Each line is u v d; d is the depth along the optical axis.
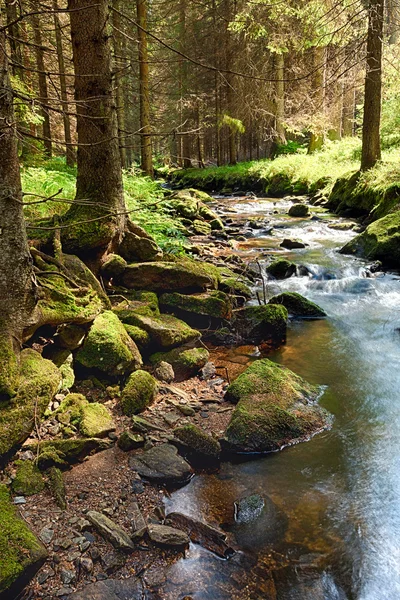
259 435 4.32
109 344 4.84
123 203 6.68
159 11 25.50
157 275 6.54
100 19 6.02
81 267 5.62
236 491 3.77
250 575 3.00
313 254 10.70
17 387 3.88
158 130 34.62
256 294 8.08
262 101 23.83
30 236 5.80
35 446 3.84
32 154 12.09
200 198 18.66
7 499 3.26
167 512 3.49
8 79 3.76
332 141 23.12
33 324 4.27
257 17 16.92
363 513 3.55
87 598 2.73
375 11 12.05
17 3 3.91
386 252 9.83
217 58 25.48
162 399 4.90
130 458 3.97
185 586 2.89
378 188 12.95
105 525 3.20
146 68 16.55
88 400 4.61
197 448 4.17
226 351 6.30
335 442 4.41
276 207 17.55
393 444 4.38
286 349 6.41
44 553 2.88
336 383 5.50
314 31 14.16
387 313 7.70
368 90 13.88
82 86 6.21
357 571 3.06
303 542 3.28
